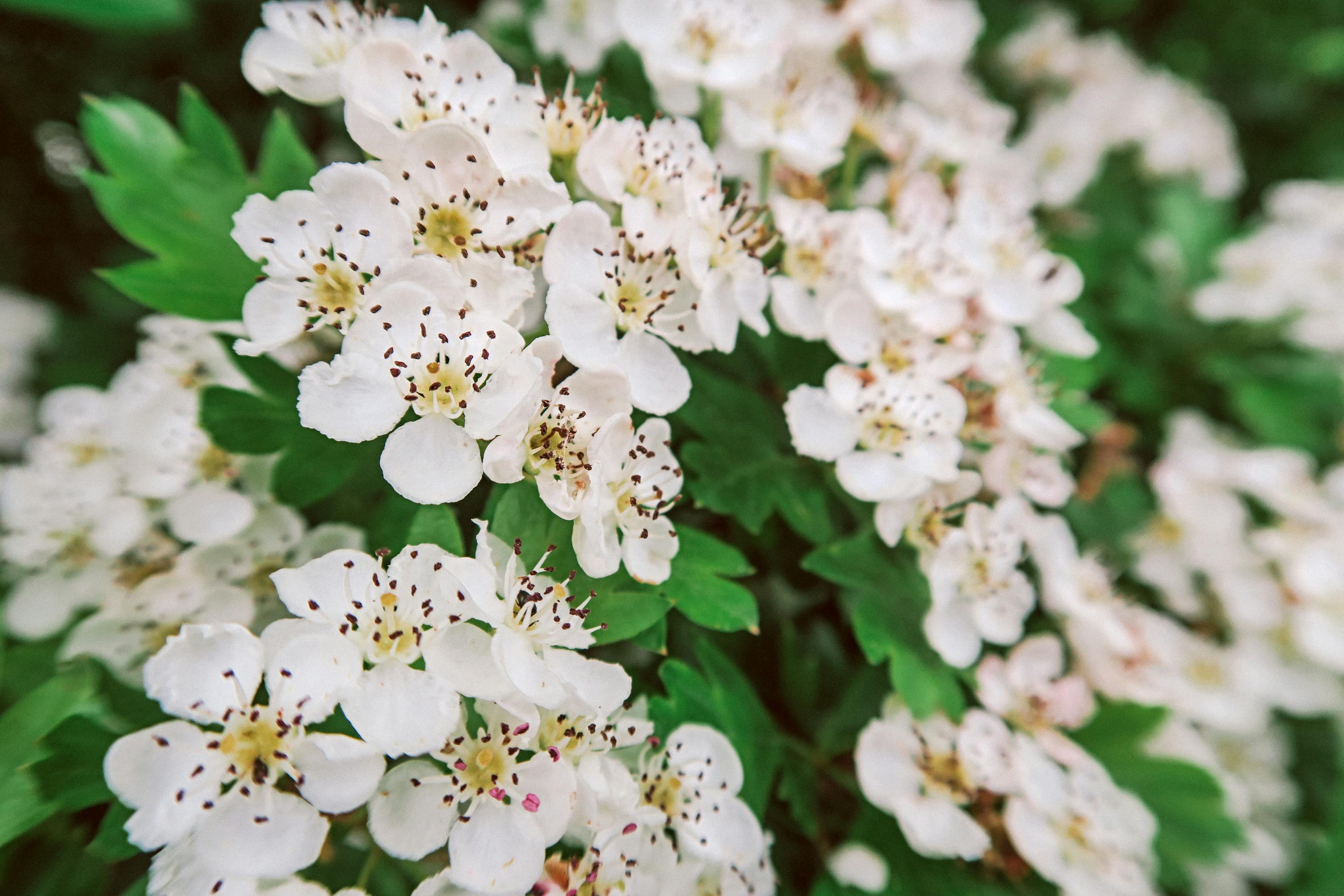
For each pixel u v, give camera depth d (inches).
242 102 5.7
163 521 3.3
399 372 2.6
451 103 2.9
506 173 2.8
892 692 3.3
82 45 5.4
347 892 2.4
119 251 5.0
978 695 3.2
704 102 3.6
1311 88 7.7
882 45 3.9
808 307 3.3
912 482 3.1
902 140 3.9
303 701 2.4
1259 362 5.0
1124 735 3.4
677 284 3.0
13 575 3.3
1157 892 3.7
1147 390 4.8
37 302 4.7
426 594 2.5
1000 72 6.1
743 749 2.9
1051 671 3.4
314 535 3.2
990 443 3.5
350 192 2.7
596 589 2.7
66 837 2.7
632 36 3.5
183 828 2.3
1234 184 5.8
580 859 2.6
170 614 3.1
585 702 2.5
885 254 3.4
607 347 2.8
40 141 5.6
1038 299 3.6
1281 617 4.2
